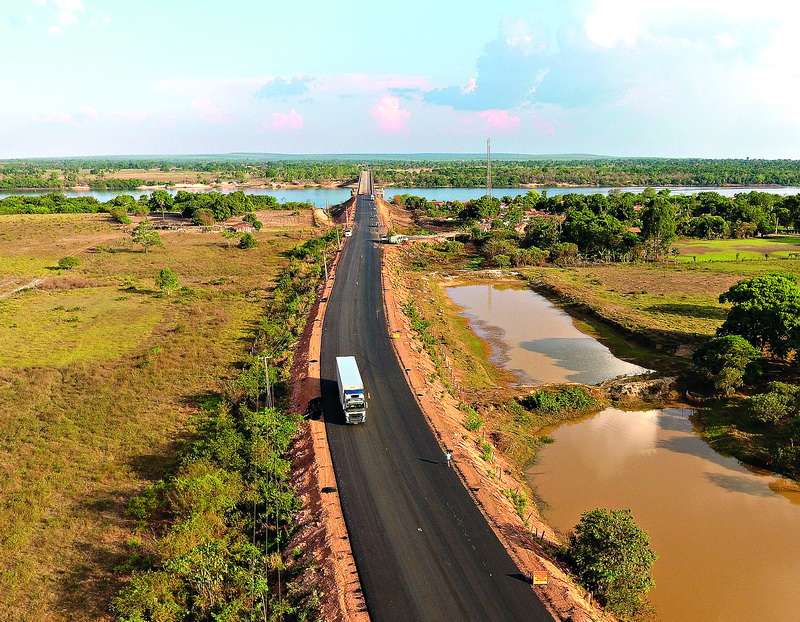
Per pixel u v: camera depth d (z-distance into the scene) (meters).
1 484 37.16
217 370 56.69
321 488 34.72
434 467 37.06
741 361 51.03
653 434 46.31
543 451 44.09
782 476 39.91
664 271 105.69
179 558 27.17
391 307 74.81
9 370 57.50
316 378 51.28
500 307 86.62
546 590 26.61
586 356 64.44
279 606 25.58
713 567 31.11
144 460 40.12
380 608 25.48
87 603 27.02
